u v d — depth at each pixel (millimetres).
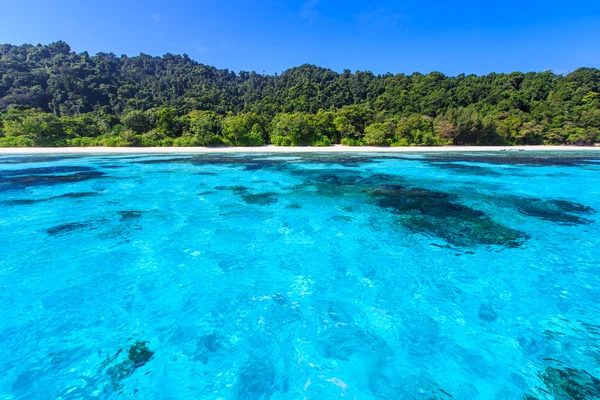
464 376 3688
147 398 3406
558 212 10828
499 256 7152
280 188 15148
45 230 8758
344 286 5828
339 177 18562
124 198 12758
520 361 3918
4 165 22672
